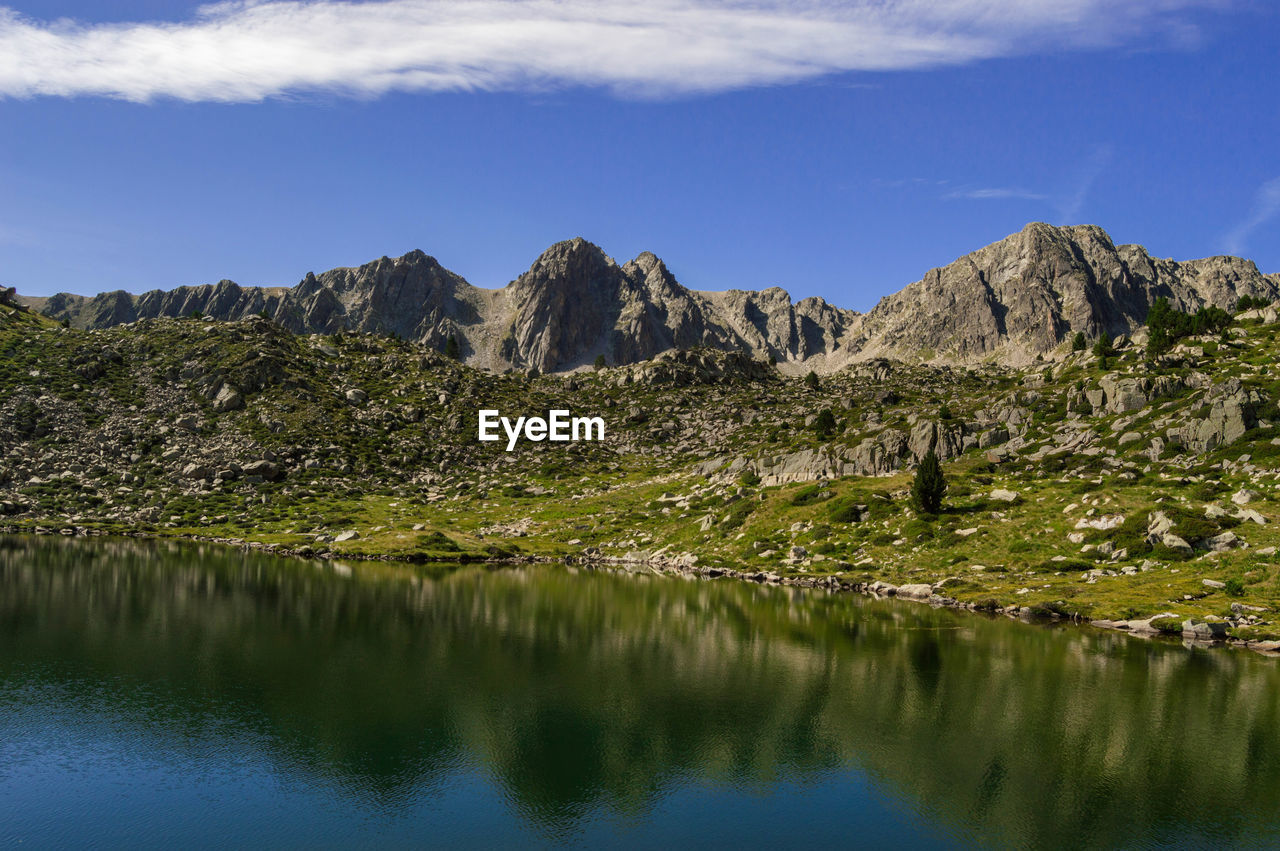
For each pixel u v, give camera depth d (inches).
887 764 1877.5
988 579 4050.2
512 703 2288.4
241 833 1492.4
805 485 6171.3
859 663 2751.0
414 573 4877.0
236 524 6476.4
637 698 2357.3
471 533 6619.1
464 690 2395.4
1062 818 1599.4
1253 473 4286.4
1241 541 3661.4
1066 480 4982.8
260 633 3009.4
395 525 6560.0
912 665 2723.9
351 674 2518.5
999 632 3238.2
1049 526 4409.5
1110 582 3710.6
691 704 2306.8
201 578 4183.1
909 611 3727.9
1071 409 6097.4
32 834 1460.4
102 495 6791.3
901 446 6230.3
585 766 1850.4
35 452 7190.0
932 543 4598.9
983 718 2180.1
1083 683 2482.8
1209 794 1715.1
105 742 1895.9
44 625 2979.8
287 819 1555.1
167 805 1595.7
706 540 5782.5
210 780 1718.8
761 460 6904.5
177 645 2778.1
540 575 5036.9
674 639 3127.5
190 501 6875.0
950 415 6579.7
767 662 2773.1
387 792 1691.7
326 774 1770.4
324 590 3998.5
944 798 1705.2
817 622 3472.0
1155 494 4313.5
